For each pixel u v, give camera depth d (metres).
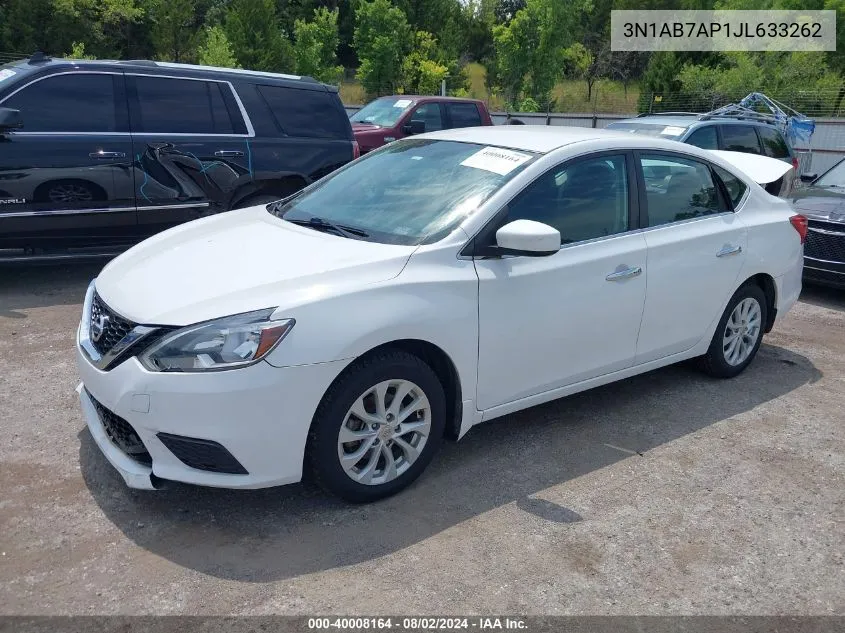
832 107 24.98
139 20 30.80
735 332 5.08
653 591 2.92
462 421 3.62
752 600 2.90
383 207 3.94
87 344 3.29
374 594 2.80
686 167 4.65
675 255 4.40
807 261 7.39
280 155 7.28
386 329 3.17
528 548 3.14
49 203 6.31
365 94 30.58
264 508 3.33
